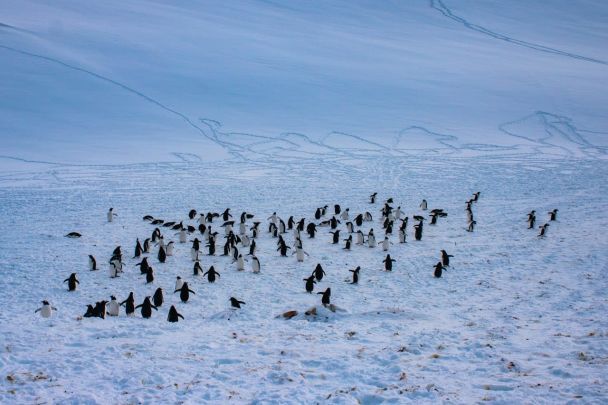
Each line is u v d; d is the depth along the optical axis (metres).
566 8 189.00
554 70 121.81
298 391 9.16
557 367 9.90
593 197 39.41
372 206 38.03
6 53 92.81
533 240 27.06
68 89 85.00
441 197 41.41
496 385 9.16
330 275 22.06
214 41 121.25
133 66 100.31
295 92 98.25
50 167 54.34
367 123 85.38
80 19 119.75
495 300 17.72
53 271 22.45
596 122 89.19
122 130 73.00
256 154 65.56
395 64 119.12
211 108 87.31
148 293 19.67
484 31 159.62
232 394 9.12
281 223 29.95
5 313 16.67
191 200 40.22
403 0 184.12
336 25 149.62
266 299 18.75
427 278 21.42
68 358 11.12
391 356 11.09
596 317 14.44
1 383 9.70
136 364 10.83
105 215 34.56
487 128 85.06
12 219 33.16
